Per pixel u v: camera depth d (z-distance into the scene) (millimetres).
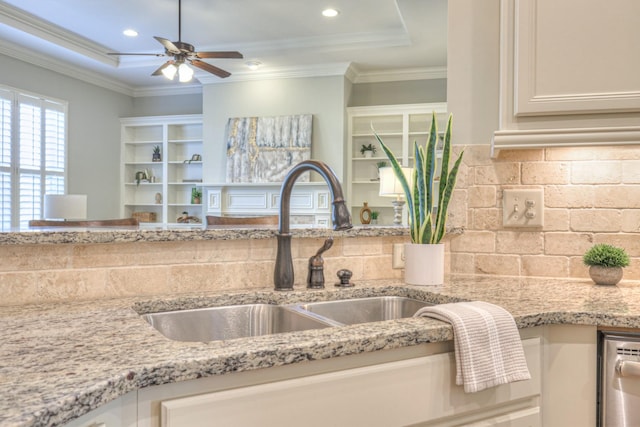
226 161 6422
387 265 1550
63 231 1125
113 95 7043
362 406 809
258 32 5371
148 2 4566
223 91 6477
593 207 1516
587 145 1334
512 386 974
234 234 1293
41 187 5867
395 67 6168
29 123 5703
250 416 719
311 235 1382
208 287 1286
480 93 1596
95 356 682
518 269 1575
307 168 1225
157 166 7379
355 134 6297
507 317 954
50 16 4941
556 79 1325
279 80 6258
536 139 1354
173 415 666
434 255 1387
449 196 1391
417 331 855
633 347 1012
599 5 1301
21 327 859
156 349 720
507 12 1384
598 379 1039
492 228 1599
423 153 1401
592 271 1402
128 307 1049
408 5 4188
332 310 1287
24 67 5633
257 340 776
